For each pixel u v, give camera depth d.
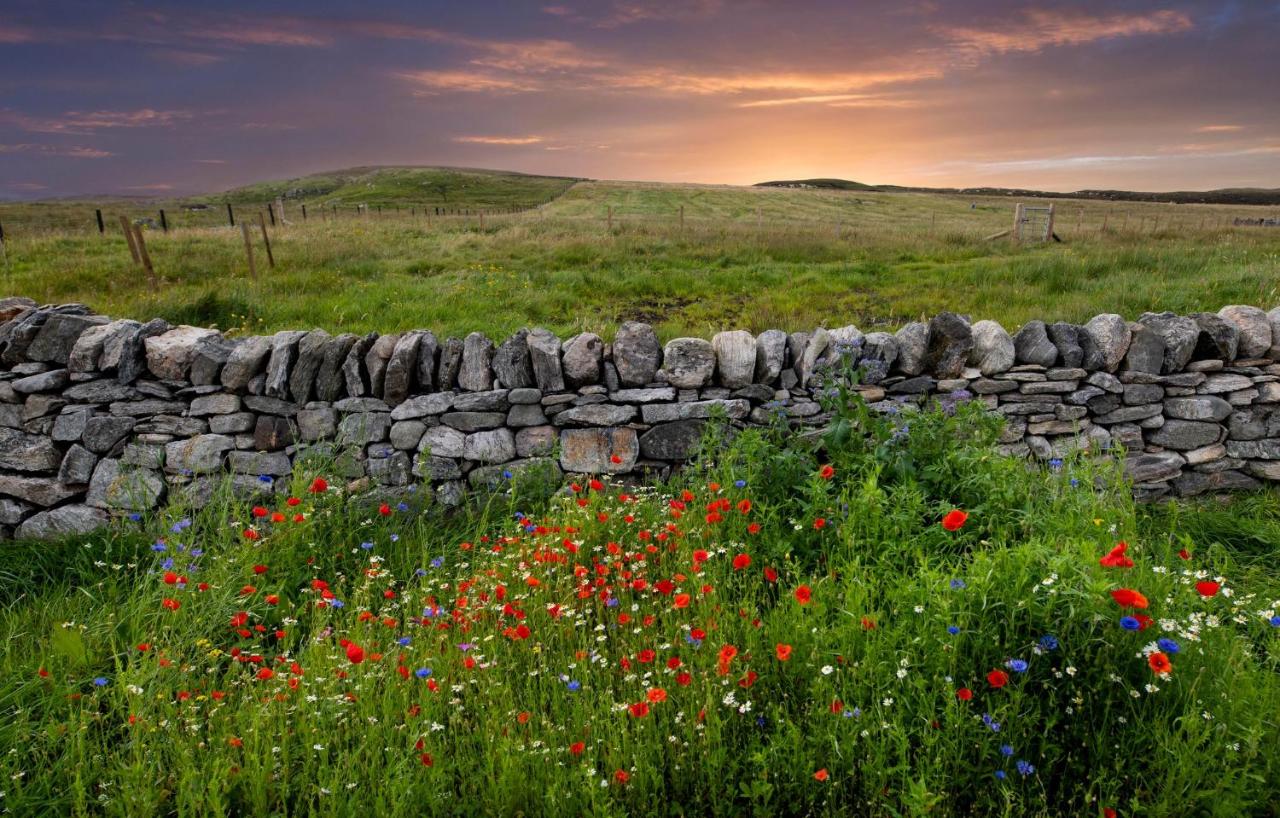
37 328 4.88
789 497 4.06
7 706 2.86
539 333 5.09
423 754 2.43
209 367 4.80
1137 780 2.35
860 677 2.61
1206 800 2.21
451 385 4.98
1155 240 18.39
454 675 2.97
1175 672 2.49
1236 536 4.36
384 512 4.36
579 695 2.80
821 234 22.06
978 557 2.90
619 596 3.47
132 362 4.82
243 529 4.06
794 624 2.89
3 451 4.85
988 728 2.39
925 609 2.78
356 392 4.88
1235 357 5.14
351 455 4.83
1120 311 8.59
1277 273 10.16
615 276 13.42
